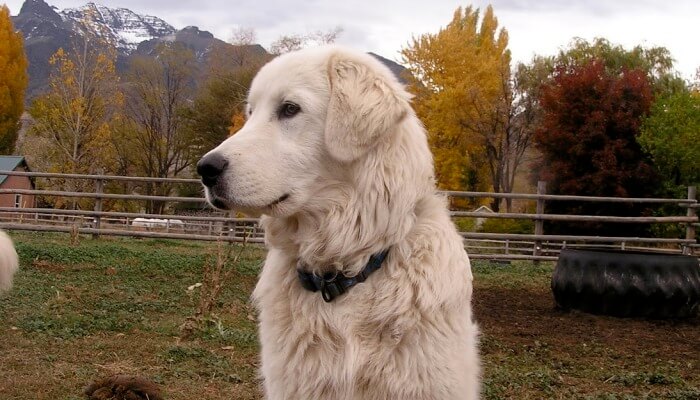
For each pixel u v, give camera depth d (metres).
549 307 3.49
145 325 2.65
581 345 2.68
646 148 10.38
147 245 5.55
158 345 2.39
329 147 1.31
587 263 3.26
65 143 15.80
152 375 2.06
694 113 10.14
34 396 1.86
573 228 10.88
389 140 1.33
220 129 18.27
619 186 10.34
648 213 10.17
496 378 2.13
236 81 17.75
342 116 1.32
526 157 15.59
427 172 1.38
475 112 13.94
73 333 2.47
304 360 1.31
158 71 19.27
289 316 1.34
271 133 1.35
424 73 14.28
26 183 16.20
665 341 2.82
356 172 1.33
